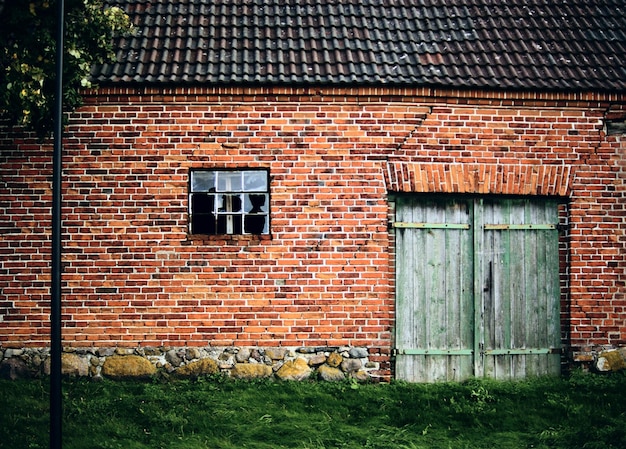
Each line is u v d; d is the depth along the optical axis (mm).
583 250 9898
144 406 8414
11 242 9492
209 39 10125
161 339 9445
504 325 9844
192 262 9508
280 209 9578
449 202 9852
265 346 9484
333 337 9531
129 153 9531
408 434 8008
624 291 9914
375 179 9656
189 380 9344
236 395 8875
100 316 9430
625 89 9750
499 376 9805
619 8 11242
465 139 9750
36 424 7859
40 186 9539
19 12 8367
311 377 9445
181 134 9547
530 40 10492
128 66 9555
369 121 9664
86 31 8898
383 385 9344
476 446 7711
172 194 9547
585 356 9820
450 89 9648
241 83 9422
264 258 9539
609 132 9977
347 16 10734
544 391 9164
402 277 9742
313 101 9609
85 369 9367
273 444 7711
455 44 10320
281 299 9523
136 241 9500
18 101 8289
